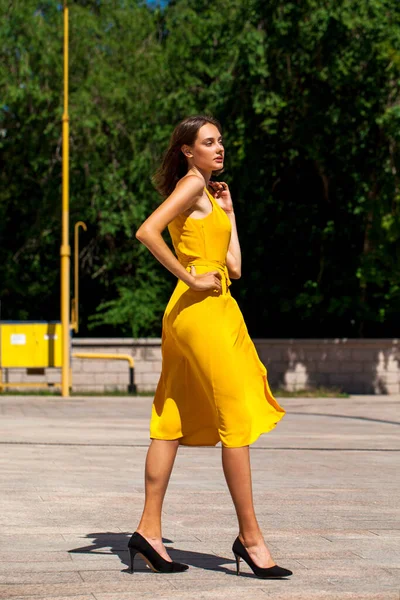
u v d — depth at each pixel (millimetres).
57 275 31328
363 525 6277
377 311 26734
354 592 4434
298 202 26891
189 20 29000
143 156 28125
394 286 25812
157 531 4887
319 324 28594
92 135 28094
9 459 10016
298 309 27375
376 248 25141
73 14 28250
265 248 27109
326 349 25281
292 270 27266
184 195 4836
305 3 24141
